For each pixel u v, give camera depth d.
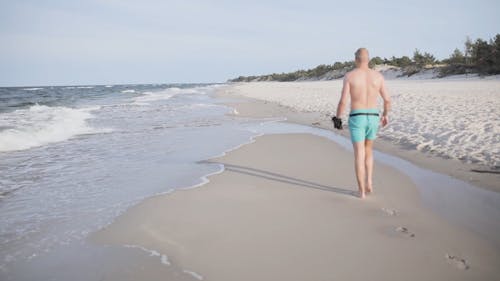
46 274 2.48
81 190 4.43
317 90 30.12
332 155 6.33
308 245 2.85
